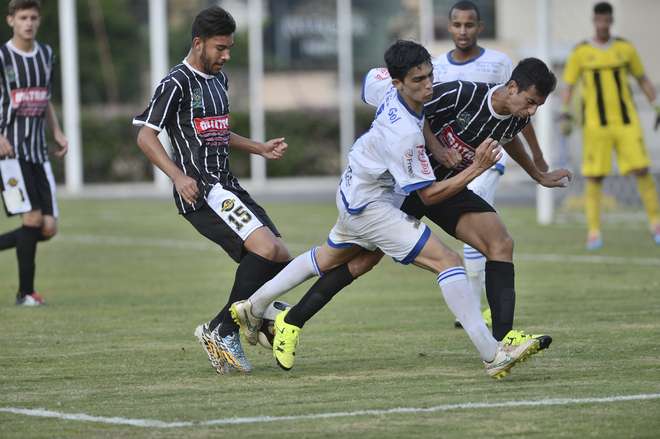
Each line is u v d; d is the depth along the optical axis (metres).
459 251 41.62
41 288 33.06
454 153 19.75
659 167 61.62
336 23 112.00
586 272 34.00
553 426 15.76
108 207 64.88
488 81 24.77
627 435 15.27
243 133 90.81
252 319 19.86
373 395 17.94
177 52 123.88
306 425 15.99
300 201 67.56
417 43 18.56
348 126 83.69
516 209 59.44
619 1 70.12
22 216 29.61
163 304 29.44
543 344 18.64
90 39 118.25
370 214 19.06
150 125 19.95
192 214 20.59
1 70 28.75
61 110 89.56
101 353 22.11
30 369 20.48
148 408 17.19
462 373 19.67
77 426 16.11
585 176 40.38
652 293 29.30
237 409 17.06
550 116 49.97
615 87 39.66
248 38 120.75
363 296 30.34
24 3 28.67
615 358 20.70
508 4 85.25
